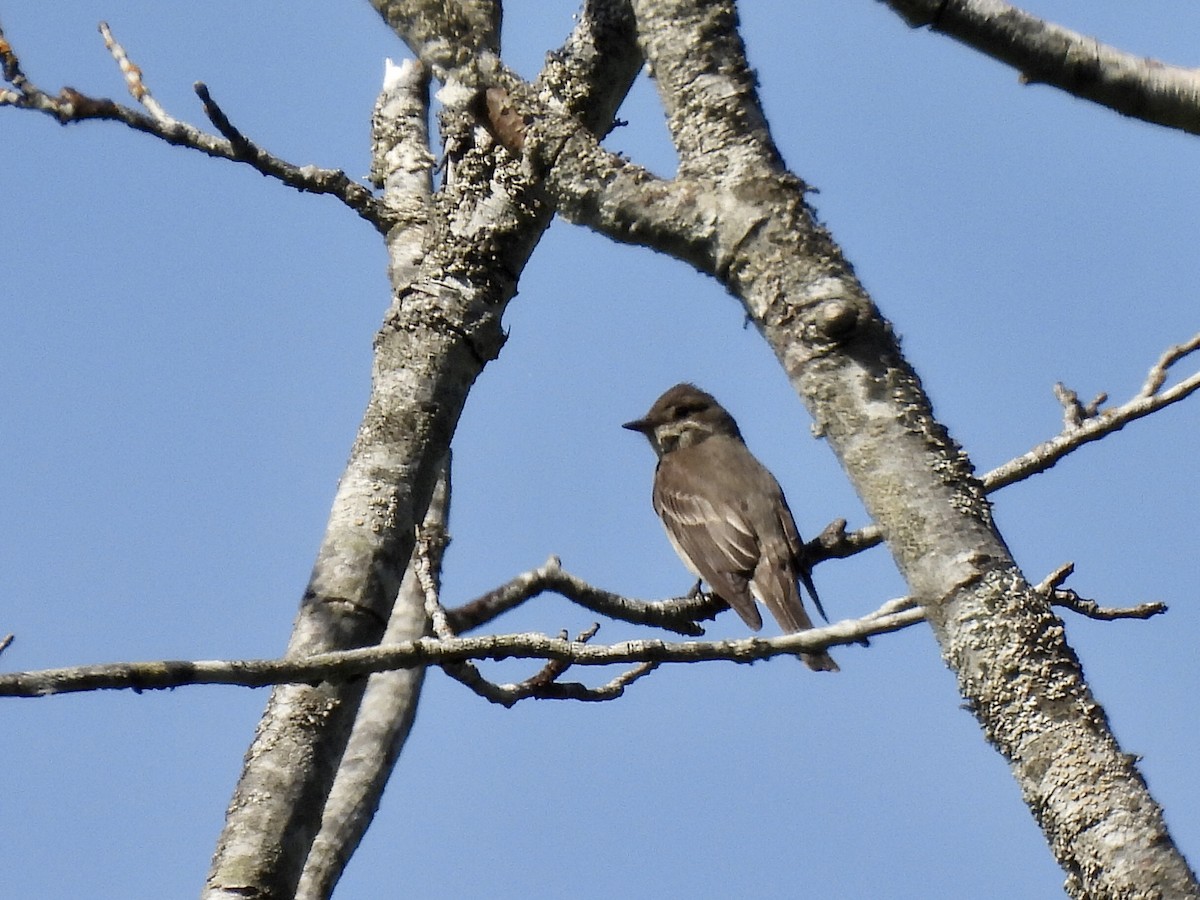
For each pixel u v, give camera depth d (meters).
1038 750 6.36
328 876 11.56
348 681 7.37
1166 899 5.97
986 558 6.62
